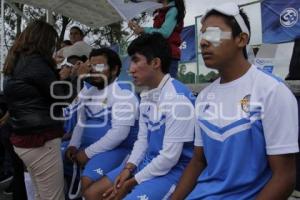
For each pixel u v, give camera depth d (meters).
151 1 4.01
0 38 6.29
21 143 3.04
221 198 1.79
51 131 3.07
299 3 5.36
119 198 2.62
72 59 3.97
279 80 1.74
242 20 1.78
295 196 2.92
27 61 2.99
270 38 5.65
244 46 1.81
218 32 1.77
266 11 5.66
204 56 1.83
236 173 1.77
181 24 3.97
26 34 3.06
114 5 3.94
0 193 4.89
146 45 2.65
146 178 2.53
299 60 3.82
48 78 2.99
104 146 3.30
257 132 1.73
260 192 1.71
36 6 6.04
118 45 5.61
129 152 3.35
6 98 3.08
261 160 1.75
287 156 1.69
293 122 1.68
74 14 5.99
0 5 6.37
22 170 3.87
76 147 3.58
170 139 2.49
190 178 2.07
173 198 2.08
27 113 2.98
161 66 2.67
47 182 3.13
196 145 2.05
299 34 5.21
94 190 2.95
